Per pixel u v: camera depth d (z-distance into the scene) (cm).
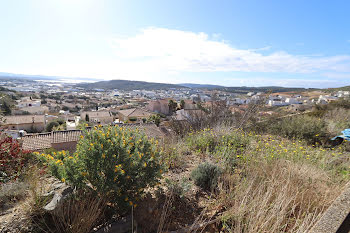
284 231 173
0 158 266
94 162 193
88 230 169
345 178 263
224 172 294
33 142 1299
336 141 568
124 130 245
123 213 199
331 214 121
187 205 225
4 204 184
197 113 849
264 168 279
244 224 184
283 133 638
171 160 344
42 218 171
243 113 771
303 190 216
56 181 230
